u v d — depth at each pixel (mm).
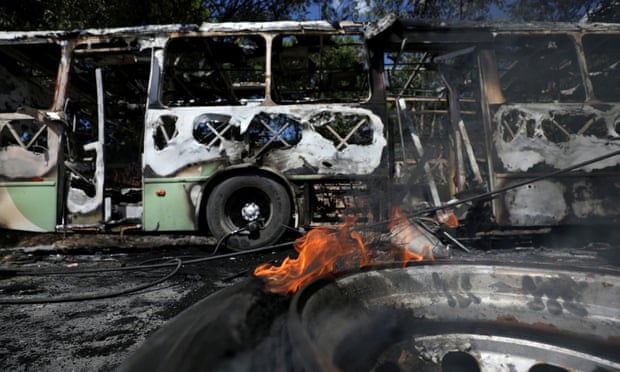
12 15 8242
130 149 7527
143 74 6039
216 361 502
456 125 4672
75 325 1820
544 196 3990
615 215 3959
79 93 6465
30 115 4258
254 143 4277
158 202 4137
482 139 5141
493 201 4012
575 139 4109
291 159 4164
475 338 915
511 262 1056
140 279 2994
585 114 4180
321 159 4152
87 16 8430
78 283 2869
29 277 3086
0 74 5008
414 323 926
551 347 874
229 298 740
